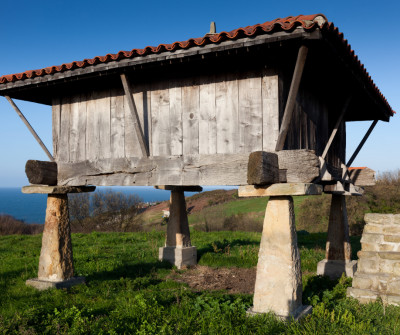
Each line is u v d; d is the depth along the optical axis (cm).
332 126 711
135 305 473
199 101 507
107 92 588
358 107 741
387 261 565
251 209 2259
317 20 377
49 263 605
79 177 593
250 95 471
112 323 426
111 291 590
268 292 444
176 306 496
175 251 854
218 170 477
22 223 2369
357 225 1723
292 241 445
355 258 973
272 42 401
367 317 469
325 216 1897
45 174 596
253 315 439
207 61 465
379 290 560
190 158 498
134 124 523
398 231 575
